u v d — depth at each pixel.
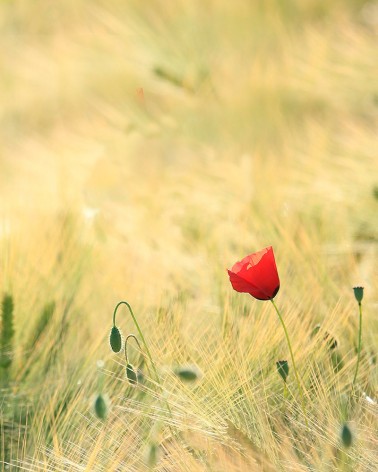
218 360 3.84
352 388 3.81
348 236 4.30
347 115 5.14
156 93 5.77
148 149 4.91
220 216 4.48
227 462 3.71
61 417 3.85
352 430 3.69
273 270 3.69
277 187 4.48
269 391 3.84
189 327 3.96
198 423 3.77
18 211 4.42
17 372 3.95
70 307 4.06
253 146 5.04
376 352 3.93
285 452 3.73
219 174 4.62
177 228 4.45
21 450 3.84
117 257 4.27
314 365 3.87
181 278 4.22
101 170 4.64
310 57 5.55
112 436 3.77
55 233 4.23
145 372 3.88
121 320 4.01
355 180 4.45
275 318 3.90
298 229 4.25
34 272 4.09
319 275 4.07
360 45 5.58
